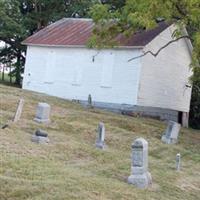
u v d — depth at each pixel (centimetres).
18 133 1822
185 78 4194
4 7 4959
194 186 1673
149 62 3691
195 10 2430
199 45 2434
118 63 3697
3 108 2448
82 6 5141
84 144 1923
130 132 2480
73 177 1322
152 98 3781
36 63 4138
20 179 1216
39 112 2225
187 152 2320
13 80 6022
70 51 3944
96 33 2988
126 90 3650
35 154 1557
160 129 2808
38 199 1109
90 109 3122
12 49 5459
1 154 1430
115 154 1866
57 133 2062
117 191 1304
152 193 1426
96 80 3797
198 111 4412
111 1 3662
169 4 2550
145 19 2528
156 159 2028
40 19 5328
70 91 3928
